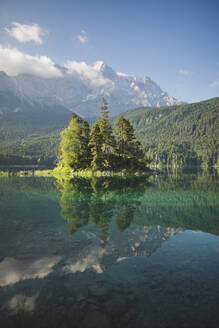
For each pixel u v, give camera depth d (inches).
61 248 259.1
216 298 163.5
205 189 846.5
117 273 201.2
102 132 2193.7
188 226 352.2
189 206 516.1
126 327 135.7
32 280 189.3
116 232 320.5
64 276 196.1
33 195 681.0
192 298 163.9
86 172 2017.7
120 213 439.8
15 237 298.4
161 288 175.8
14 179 1406.3
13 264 218.8
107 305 156.0
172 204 541.3
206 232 322.3
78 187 901.2
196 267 212.5
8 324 138.6
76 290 174.2
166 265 216.7
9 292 172.4
